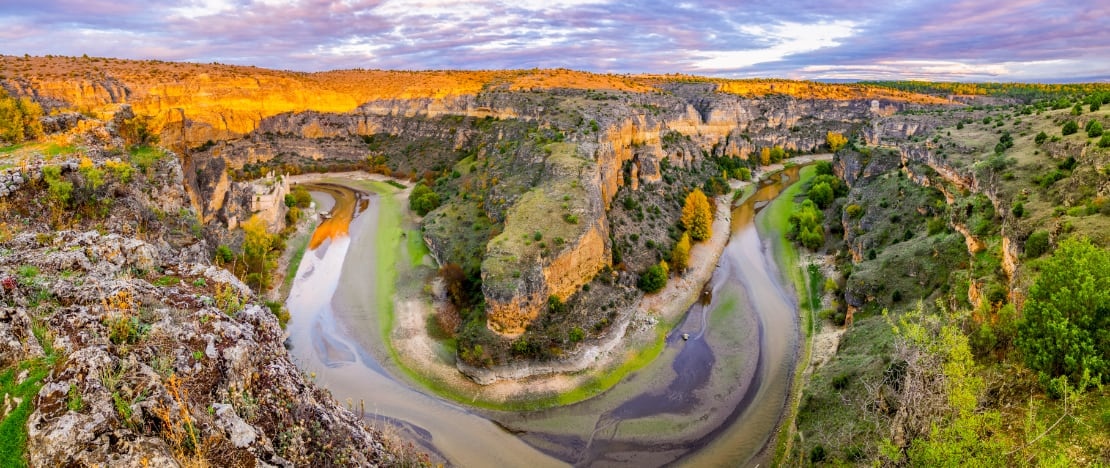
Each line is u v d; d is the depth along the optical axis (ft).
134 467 61.57
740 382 212.64
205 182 306.14
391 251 330.95
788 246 351.87
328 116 620.49
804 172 573.33
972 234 222.69
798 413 178.40
